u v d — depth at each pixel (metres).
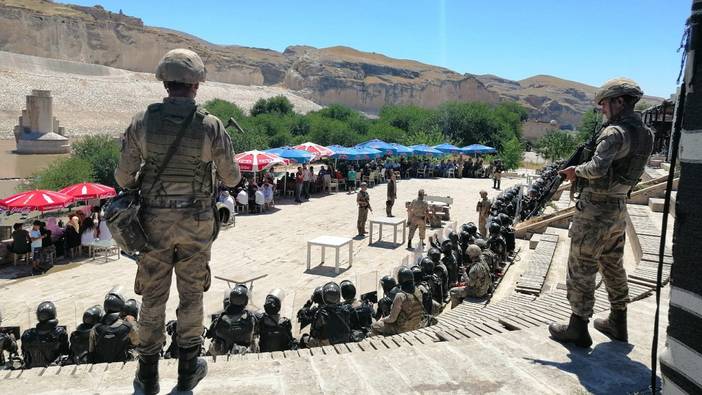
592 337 4.75
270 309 6.66
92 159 33.44
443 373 4.07
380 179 38.50
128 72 126.06
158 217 3.04
